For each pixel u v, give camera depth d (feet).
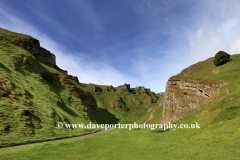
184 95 231.71
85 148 97.25
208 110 150.30
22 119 137.28
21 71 256.11
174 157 64.75
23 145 104.27
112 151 87.40
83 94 464.65
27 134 125.08
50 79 358.84
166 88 276.62
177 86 256.93
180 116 213.25
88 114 352.69
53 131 156.97
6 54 262.67
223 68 310.04
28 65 291.17
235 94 144.77
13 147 94.48
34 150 84.99
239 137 70.90
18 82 201.26
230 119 102.06
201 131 108.06
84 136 180.34
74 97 369.30
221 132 87.66
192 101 214.28
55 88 350.43
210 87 206.18
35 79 276.21
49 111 192.13
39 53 433.07
